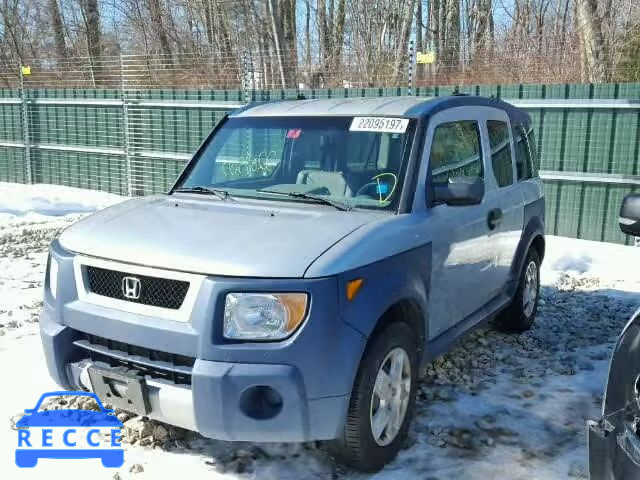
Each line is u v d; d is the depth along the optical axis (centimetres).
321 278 313
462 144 468
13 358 516
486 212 479
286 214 378
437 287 412
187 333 312
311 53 2270
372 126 428
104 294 347
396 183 396
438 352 423
